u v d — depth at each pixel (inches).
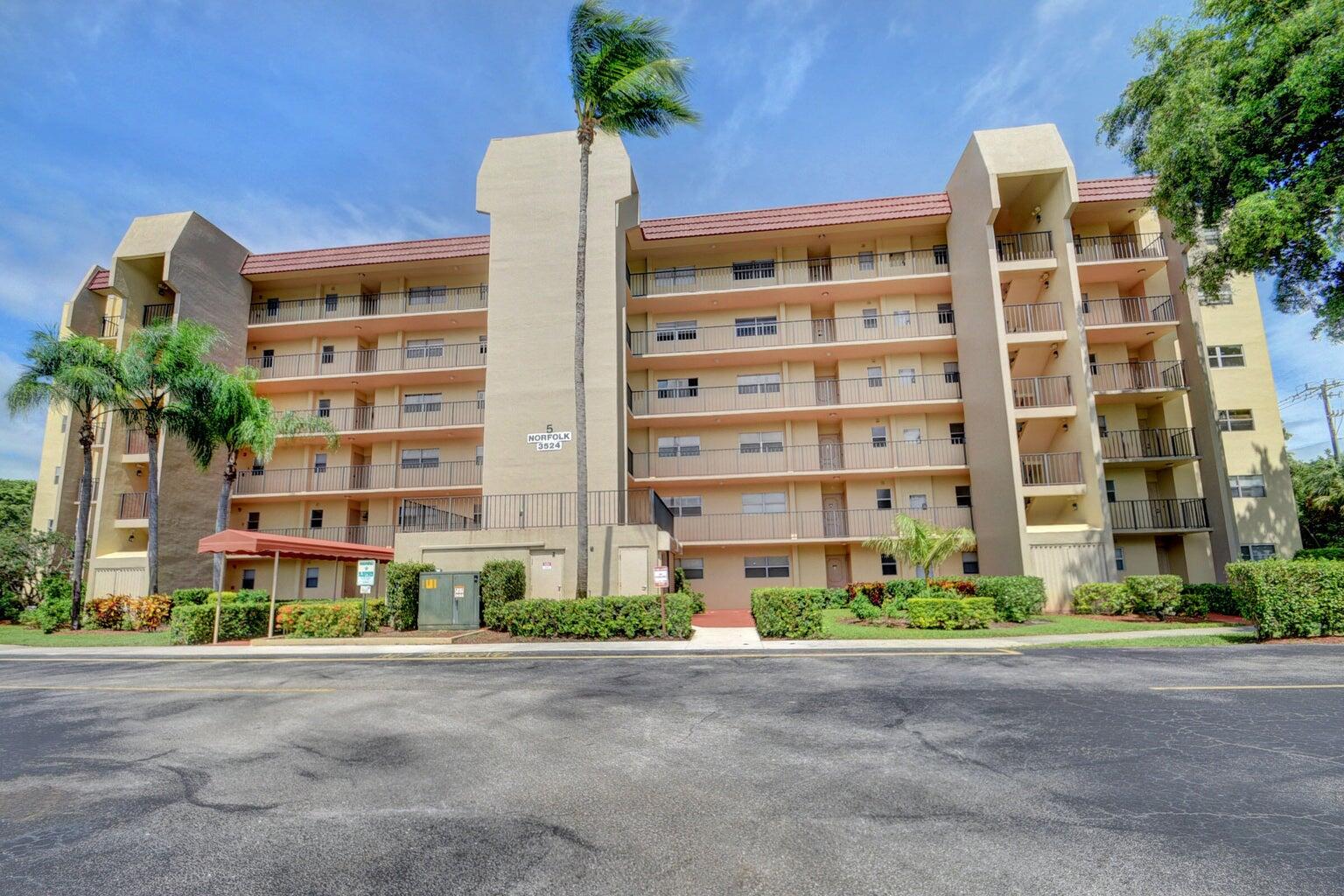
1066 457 904.3
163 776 219.9
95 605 825.5
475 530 775.1
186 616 652.1
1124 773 206.1
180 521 1039.0
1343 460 1167.6
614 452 895.1
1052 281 946.1
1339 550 807.1
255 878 145.3
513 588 713.6
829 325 1108.5
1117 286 1032.2
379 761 231.5
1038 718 274.8
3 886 144.3
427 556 776.3
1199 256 958.4
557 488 889.5
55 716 319.6
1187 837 158.9
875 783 199.9
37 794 204.8
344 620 660.1
